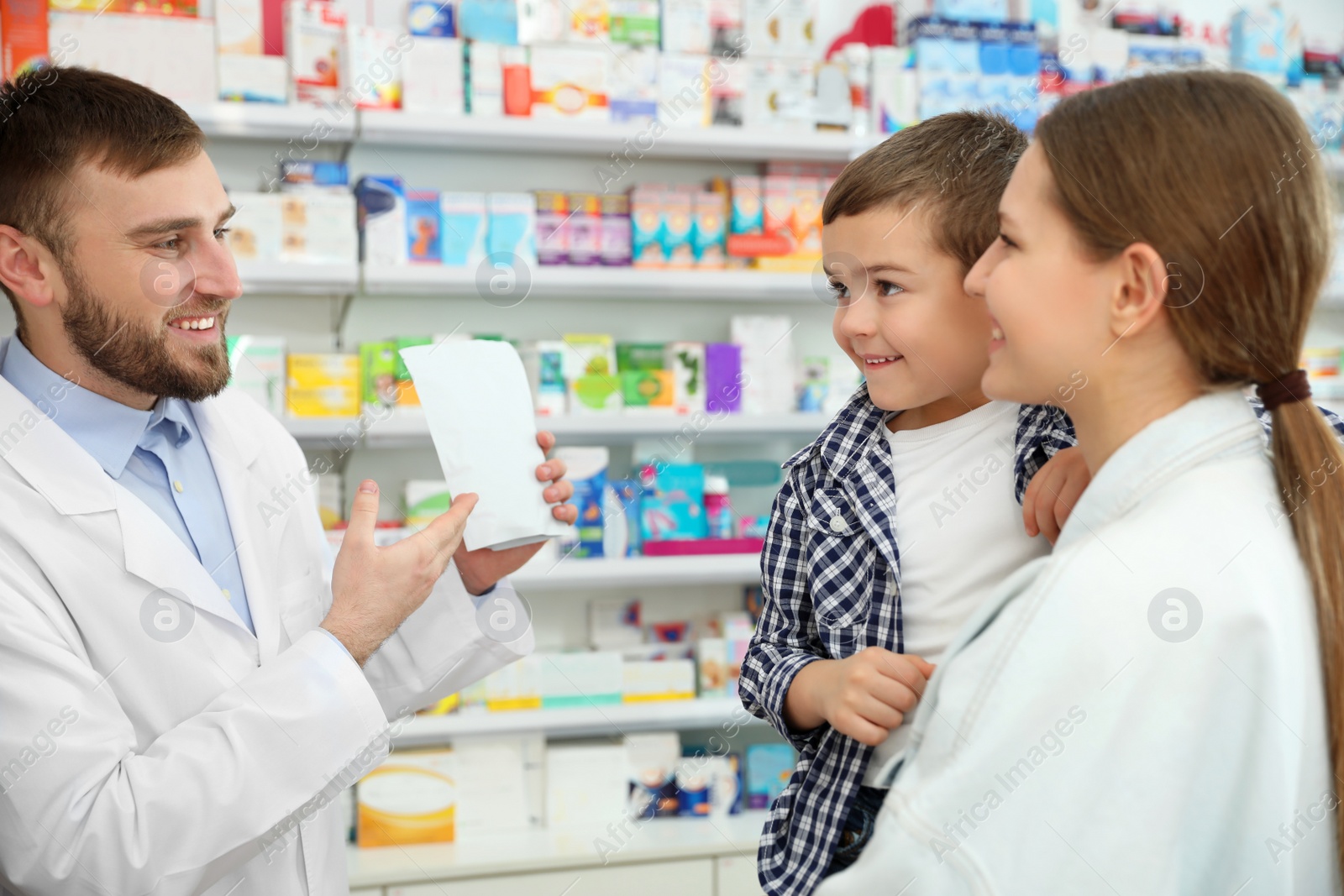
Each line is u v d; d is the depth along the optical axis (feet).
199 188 3.84
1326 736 2.10
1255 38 9.75
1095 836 2.01
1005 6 9.75
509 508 4.06
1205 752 2.01
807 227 9.38
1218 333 2.18
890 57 9.37
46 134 3.63
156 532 3.90
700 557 9.03
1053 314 2.24
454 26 8.83
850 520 3.47
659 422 8.98
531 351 8.98
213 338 4.05
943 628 3.24
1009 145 3.47
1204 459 2.19
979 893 2.02
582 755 8.99
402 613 3.81
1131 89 2.28
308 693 3.53
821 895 2.25
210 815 3.34
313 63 8.38
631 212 9.18
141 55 7.99
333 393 8.50
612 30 9.12
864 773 3.10
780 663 3.31
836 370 9.67
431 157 9.50
